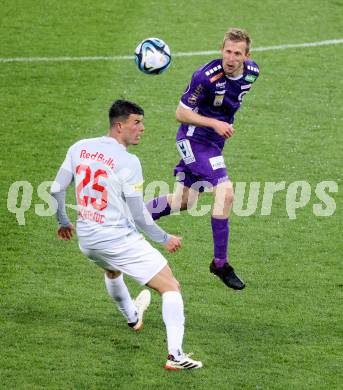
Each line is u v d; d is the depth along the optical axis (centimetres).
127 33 4878
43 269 2923
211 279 2905
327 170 3656
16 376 2322
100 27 4956
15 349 2447
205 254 3072
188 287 2848
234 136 3931
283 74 4494
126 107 2359
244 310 2708
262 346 2502
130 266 2370
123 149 2362
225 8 5172
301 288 2842
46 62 4594
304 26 4984
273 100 4256
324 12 5138
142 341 2522
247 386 2308
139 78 4431
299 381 2331
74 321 2614
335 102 4244
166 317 2344
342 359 2438
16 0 5269
